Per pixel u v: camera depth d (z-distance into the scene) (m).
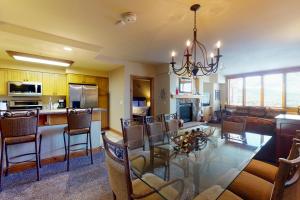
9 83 4.45
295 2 2.00
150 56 4.54
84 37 3.07
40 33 2.80
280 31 2.89
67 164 2.79
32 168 2.80
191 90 6.56
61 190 2.18
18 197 2.02
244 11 2.21
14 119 2.23
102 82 6.04
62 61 4.34
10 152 2.66
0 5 1.98
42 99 5.23
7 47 3.27
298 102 6.48
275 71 7.04
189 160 1.83
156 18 2.38
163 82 5.73
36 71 4.90
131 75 5.27
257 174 1.74
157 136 2.56
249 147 2.16
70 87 5.30
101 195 2.08
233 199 1.31
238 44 3.55
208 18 2.39
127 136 2.30
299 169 1.00
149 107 6.59
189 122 6.82
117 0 1.93
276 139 2.82
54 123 3.09
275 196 0.94
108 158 1.36
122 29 2.73
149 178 1.55
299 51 4.14
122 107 5.24
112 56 4.59
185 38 3.16
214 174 1.56
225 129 2.95
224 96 8.73
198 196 1.30
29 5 1.99
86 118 2.95
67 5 2.01
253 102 7.77
